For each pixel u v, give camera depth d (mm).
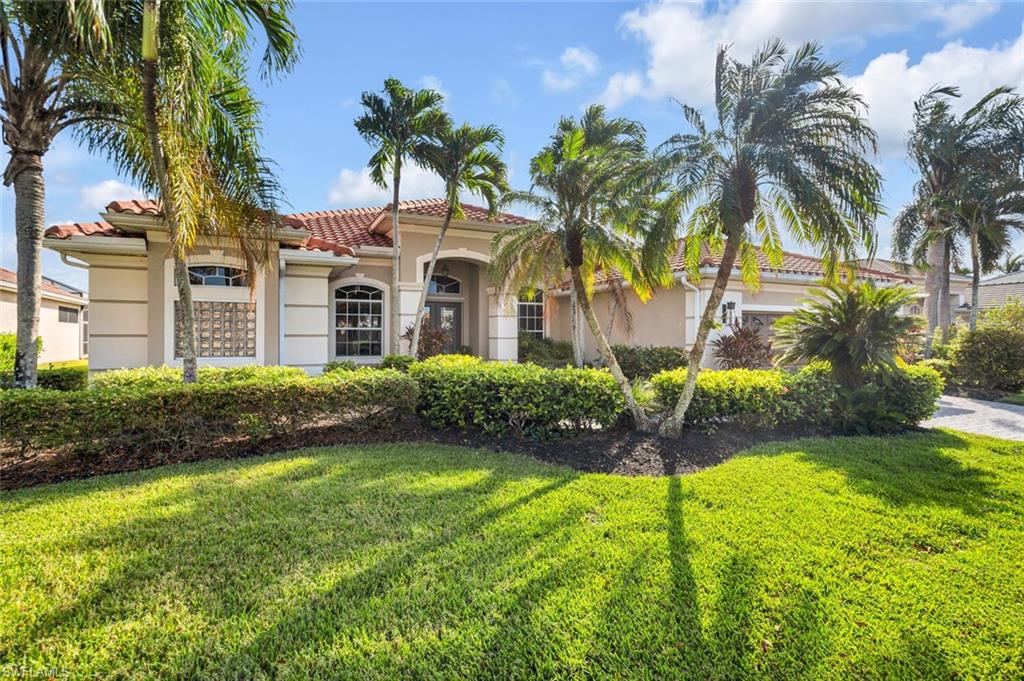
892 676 2771
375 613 3270
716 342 16328
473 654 2896
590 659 2877
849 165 7066
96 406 6340
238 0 7641
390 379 8344
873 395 9102
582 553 4090
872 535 4504
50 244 10117
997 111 17453
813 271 17844
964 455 7359
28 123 7523
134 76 7453
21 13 6699
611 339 20203
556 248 11570
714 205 8180
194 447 7051
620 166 8438
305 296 12500
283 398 7457
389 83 12945
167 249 11008
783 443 8172
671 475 6797
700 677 2750
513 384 8398
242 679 2730
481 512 4957
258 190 9406
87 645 2961
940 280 19875
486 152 13609
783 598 3471
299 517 4785
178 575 3732
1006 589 3648
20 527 4527
